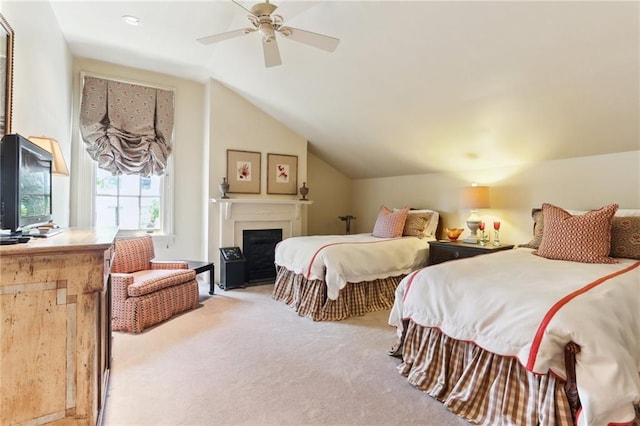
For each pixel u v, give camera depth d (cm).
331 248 346
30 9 237
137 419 174
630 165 304
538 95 277
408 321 232
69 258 130
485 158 396
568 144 323
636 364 150
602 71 236
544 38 226
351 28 279
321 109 425
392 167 517
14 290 123
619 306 164
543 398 155
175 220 469
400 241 399
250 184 481
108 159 412
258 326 308
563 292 172
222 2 278
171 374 220
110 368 214
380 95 352
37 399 127
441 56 272
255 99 463
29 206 151
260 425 171
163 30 330
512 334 165
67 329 131
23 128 225
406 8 243
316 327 308
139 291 294
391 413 182
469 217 436
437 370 206
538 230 318
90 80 405
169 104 456
